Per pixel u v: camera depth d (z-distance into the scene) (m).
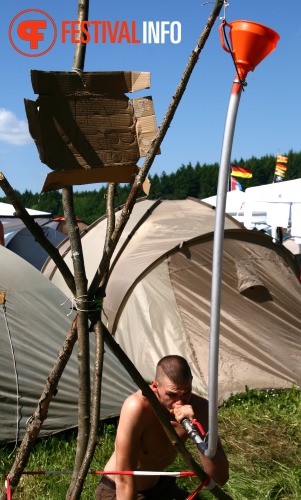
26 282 5.41
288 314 7.07
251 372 6.46
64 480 4.36
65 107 2.12
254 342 6.72
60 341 5.34
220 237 1.72
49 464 4.64
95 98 2.17
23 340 5.13
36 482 4.35
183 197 8.70
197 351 6.49
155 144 2.16
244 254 7.20
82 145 2.15
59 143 2.12
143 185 2.22
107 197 2.51
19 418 4.89
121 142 2.21
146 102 2.22
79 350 2.23
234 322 6.82
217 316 1.75
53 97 2.10
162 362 2.69
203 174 57.38
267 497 4.11
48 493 4.18
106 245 2.29
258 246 7.36
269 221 13.64
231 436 5.27
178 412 2.43
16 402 4.92
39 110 2.08
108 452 4.83
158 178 58.09
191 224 7.64
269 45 1.75
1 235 8.82
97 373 2.26
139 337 6.62
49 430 5.03
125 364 2.27
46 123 2.09
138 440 2.69
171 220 7.77
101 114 2.18
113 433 5.23
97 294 2.26
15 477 2.31
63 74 2.11
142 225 7.78
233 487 4.20
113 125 2.20
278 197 13.55
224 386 6.25
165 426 2.30
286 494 4.23
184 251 7.01
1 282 5.24
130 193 2.19
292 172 60.19
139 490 2.86
